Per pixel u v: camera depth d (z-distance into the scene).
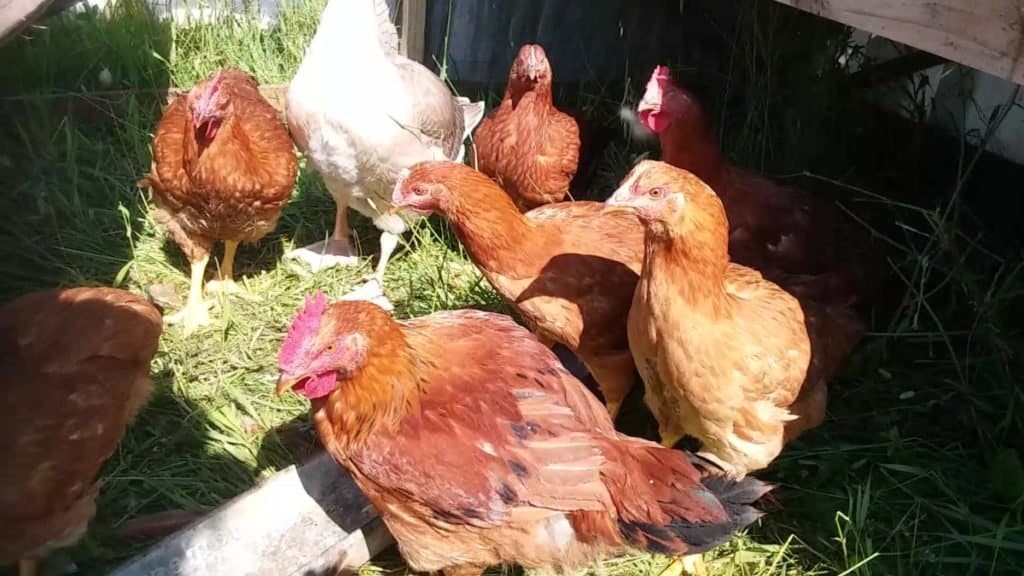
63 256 1.40
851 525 1.05
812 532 1.09
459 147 1.54
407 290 1.44
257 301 1.39
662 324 0.95
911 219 1.53
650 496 0.89
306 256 1.49
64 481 0.89
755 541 1.08
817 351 1.06
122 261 1.42
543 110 1.39
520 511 0.87
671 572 1.04
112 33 1.83
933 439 1.22
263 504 1.00
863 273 1.31
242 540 0.96
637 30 1.99
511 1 1.92
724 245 0.94
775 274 1.26
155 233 1.49
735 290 1.04
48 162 1.56
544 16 1.95
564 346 1.27
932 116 1.71
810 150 1.62
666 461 0.91
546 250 1.11
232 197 1.25
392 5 1.95
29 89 1.70
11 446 0.86
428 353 0.92
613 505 0.89
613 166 1.71
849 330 1.13
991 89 1.64
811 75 1.66
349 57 1.30
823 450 1.19
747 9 1.77
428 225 1.54
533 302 1.12
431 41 1.91
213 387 1.22
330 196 1.66
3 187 1.50
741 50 1.80
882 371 1.32
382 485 0.88
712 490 0.92
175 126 1.26
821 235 1.31
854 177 1.62
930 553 1.06
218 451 1.13
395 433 0.87
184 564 0.93
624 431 1.23
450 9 1.81
